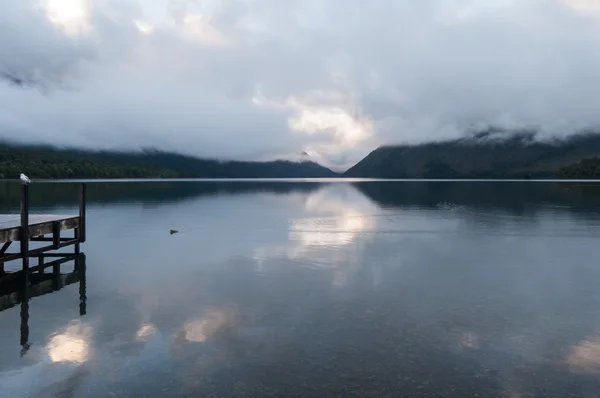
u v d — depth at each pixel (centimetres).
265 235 3288
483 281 1897
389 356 1137
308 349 1180
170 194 8988
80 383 1013
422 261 2319
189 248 2734
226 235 3291
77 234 2630
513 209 5344
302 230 3569
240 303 1590
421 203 6581
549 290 1762
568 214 4688
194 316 1454
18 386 1004
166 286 1838
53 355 1166
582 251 2591
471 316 1445
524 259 2366
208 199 7625
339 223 4044
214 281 1908
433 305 1560
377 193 10212
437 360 1116
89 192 9044
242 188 13650
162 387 989
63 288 1847
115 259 2414
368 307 1535
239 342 1232
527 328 1341
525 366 1088
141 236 3244
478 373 1050
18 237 2150
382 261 2319
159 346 1212
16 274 2123
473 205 6056
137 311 1519
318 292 1727
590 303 1595
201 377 1031
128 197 7700
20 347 1221
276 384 995
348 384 994
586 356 1147
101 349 1199
